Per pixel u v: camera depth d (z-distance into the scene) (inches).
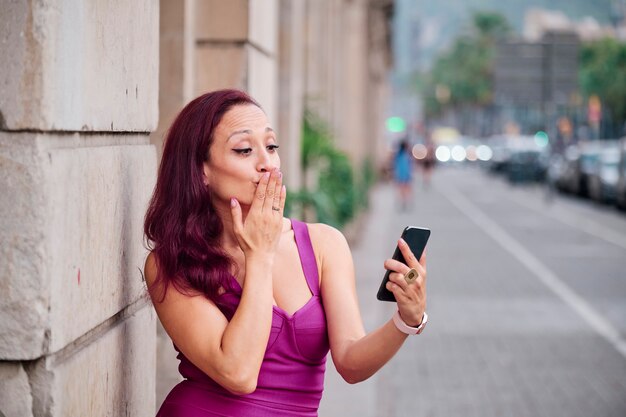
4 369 116.3
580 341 448.5
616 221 1229.7
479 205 1523.1
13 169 112.4
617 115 3873.0
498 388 357.4
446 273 689.0
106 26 133.3
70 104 118.6
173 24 250.5
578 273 700.0
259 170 130.0
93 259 129.2
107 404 138.4
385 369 386.3
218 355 124.0
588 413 323.9
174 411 131.5
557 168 1808.6
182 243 129.5
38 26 111.2
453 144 4037.9
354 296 134.9
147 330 162.1
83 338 130.4
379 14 1713.8
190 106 133.4
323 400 331.6
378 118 2100.1
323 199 450.3
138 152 152.5
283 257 134.1
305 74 627.2
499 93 1633.9
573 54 1621.6
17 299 113.1
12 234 112.7
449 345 434.9
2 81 111.2
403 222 1170.6
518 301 565.0
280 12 476.4
